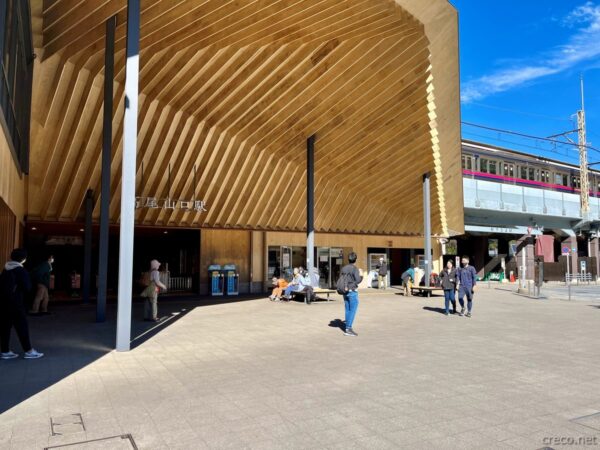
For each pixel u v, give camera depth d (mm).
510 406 4727
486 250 41031
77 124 12633
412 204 23734
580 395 5148
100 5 10031
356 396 5035
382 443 3732
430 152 19938
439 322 11492
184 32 11391
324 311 13562
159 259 24453
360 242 24938
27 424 4105
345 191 21469
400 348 7918
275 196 19453
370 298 18969
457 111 19672
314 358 7035
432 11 14367
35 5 10383
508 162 39031
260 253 21156
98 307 10969
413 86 16656
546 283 39438
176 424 4133
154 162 14992
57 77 11555
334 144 18500
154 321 11164
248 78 14234
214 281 19328
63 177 13812
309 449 3604
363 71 15391
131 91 7641
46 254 21406
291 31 12805
